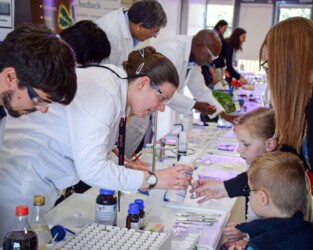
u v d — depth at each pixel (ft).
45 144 5.62
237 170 8.29
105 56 7.72
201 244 5.21
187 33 28.50
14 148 5.64
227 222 6.17
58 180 5.87
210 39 10.61
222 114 11.93
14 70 3.80
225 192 6.19
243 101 16.29
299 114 5.04
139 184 5.29
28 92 3.91
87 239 4.45
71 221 5.69
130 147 11.14
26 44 3.80
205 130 11.56
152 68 5.41
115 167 5.19
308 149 4.92
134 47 11.02
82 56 7.29
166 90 5.48
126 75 5.52
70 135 5.08
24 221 3.96
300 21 5.11
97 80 5.20
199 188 6.26
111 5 13.39
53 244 4.69
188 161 6.98
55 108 5.53
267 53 5.31
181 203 6.43
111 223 5.28
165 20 10.57
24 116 5.76
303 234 4.66
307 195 4.96
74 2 11.37
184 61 10.68
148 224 5.52
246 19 36.58
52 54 3.86
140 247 4.29
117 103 5.29
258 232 4.79
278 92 5.15
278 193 4.78
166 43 10.53
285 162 4.89
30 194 5.64
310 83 5.01
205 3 35.29
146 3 10.23
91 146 4.98
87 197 6.59
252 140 6.19
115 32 10.30
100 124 5.04
